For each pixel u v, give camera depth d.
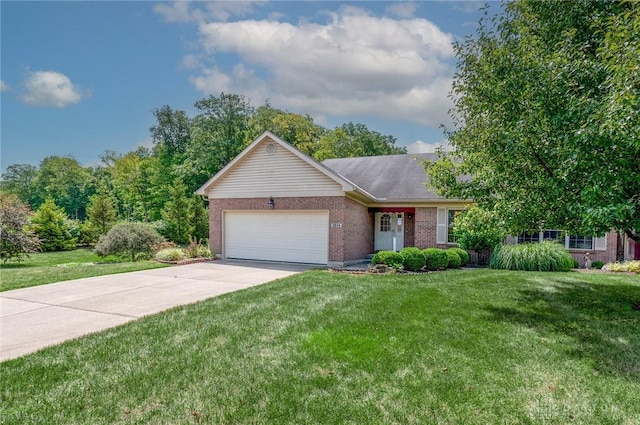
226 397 3.59
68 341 5.20
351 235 14.46
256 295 7.93
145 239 16.95
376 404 3.44
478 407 3.39
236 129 37.88
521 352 4.67
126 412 3.34
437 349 4.75
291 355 4.59
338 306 6.86
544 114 6.00
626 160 5.01
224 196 15.93
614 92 4.81
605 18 6.55
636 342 5.07
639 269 10.88
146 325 5.88
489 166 7.00
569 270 11.70
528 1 7.54
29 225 18.28
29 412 3.34
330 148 38.34
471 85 7.70
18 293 8.53
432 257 12.30
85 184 57.62
